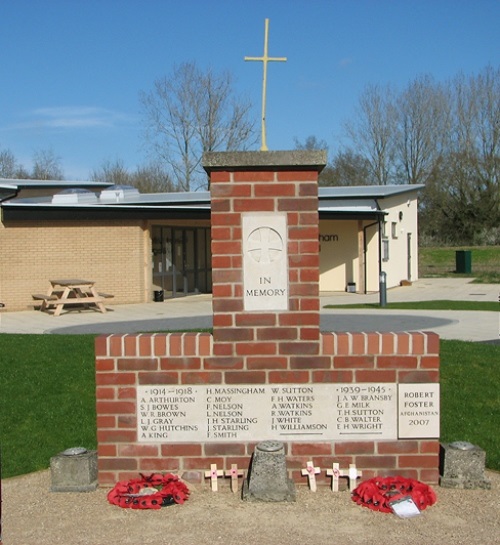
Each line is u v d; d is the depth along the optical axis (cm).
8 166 5903
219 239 512
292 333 513
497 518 461
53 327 1487
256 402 516
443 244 5322
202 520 461
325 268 2500
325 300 2117
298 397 515
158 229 2209
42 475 571
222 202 511
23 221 1909
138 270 2039
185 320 1578
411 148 5519
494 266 4159
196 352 516
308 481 516
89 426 695
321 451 517
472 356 914
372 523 453
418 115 5472
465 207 5356
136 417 520
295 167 508
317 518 462
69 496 512
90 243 1986
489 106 5294
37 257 1930
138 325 1490
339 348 514
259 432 517
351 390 515
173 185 5375
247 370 515
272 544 423
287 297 512
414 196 2994
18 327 1496
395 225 2692
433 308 1800
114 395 520
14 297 1905
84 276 1983
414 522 454
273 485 491
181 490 495
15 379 848
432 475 519
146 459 521
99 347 519
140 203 2538
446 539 428
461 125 5409
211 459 519
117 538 436
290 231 511
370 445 517
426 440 517
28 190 3272
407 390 514
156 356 517
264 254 511
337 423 516
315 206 509
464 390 779
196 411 518
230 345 514
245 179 511
